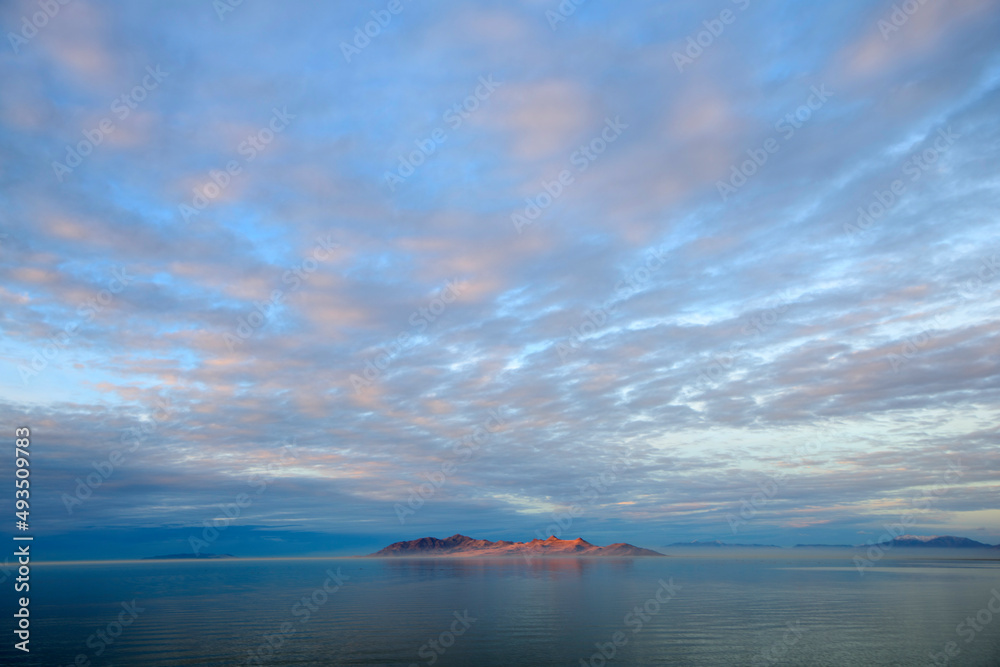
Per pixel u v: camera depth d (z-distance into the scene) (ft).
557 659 140.77
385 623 206.49
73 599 326.24
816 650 149.79
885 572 580.71
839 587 367.66
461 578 504.84
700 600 286.66
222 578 580.71
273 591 375.04
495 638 171.22
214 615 237.04
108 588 427.33
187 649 157.07
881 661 137.08
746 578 482.69
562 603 274.77
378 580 487.20
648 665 133.90
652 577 506.48
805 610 240.12
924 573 555.69
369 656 145.48
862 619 210.38
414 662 138.51
